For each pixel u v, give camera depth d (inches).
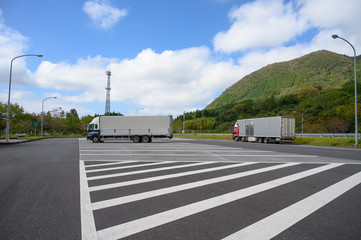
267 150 720.3
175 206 185.5
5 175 312.5
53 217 160.9
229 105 7342.5
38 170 352.2
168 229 142.4
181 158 504.1
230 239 129.6
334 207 183.6
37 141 1278.3
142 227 145.3
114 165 403.2
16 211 172.6
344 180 283.6
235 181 277.3
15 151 665.6
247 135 1405.0
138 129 1209.4
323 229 142.8
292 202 196.4
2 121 1449.3
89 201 197.8
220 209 178.7
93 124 1219.2
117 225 148.1
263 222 153.4
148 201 198.5
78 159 486.0
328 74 7854.3
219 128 4461.1
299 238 130.7
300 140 1272.1
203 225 148.5
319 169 363.9
